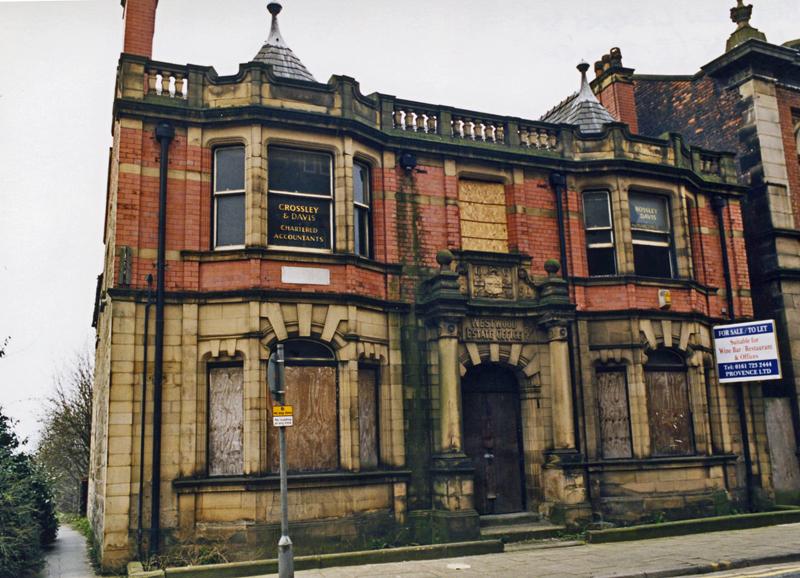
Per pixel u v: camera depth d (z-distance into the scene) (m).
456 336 14.32
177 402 12.52
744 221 20.23
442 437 13.98
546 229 16.47
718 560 10.66
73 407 31.66
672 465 15.85
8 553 11.05
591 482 15.32
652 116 24.06
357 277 13.86
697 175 18.16
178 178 13.30
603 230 16.95
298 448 12.99
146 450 12.17
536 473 15.12
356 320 13.62
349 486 13.02
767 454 17.73
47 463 32.62
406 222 15.06
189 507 12.18
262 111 13.48
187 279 12.94
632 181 17.11
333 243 13.97
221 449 12.70
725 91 21.22
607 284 16.44
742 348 16.81
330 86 14.30
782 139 20.44
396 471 13.64
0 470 11.52
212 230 13.47
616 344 16.12
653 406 16.39
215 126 13.55
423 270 15.01
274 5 16.09
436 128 15.98
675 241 17.45
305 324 13.12
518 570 10.50
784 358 18.89
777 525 14.88
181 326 12.78
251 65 13.75
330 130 14.06
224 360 12.87
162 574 10.38
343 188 14.01
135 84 13.30
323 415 13.29
